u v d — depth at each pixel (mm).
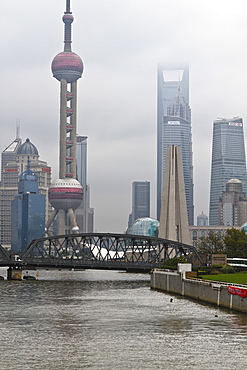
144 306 151000
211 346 98250
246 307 131625
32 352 93812
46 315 133875
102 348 96688
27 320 125938
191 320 124875
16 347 97250
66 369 84062
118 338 104688
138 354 92750
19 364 86625
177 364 87188
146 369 84500
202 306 150500
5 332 110625
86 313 137125
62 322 122938
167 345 99000
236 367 85812
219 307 147625
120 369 84375
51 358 90000
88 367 85250
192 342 101375
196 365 86750
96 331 111812
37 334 108625
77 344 99500
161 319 126625
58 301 164875
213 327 115812
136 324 120062
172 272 198375
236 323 120438
